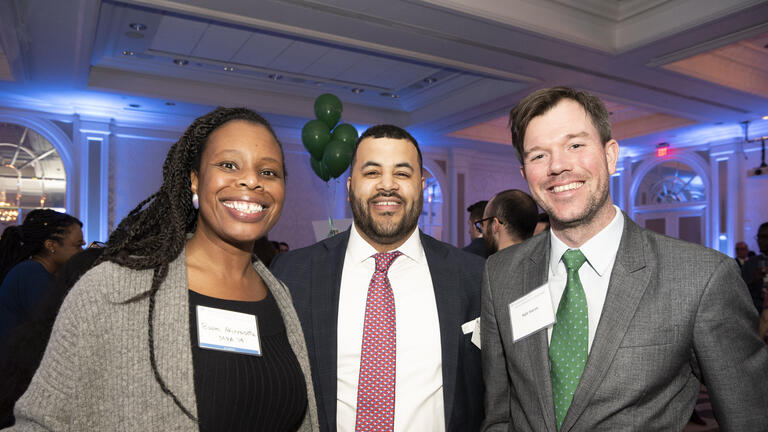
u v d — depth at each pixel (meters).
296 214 9.98
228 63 7.24
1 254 2.46
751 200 10.09
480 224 3.32
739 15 4.98
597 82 7.04
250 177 1.08
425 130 9.80
